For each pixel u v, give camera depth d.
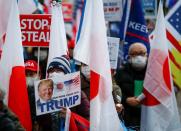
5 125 10.77
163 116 14.07
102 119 12.72
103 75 12.80
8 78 12.48
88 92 13.37
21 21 13.70
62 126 12.34
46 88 12.02
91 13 12.98
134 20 16.09
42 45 13.70
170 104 14.05
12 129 10.80
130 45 15.48
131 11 16.11
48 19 13.62
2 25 14.07
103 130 12.71
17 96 12.34
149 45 16.05
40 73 14.01
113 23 19.31
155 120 14.05
